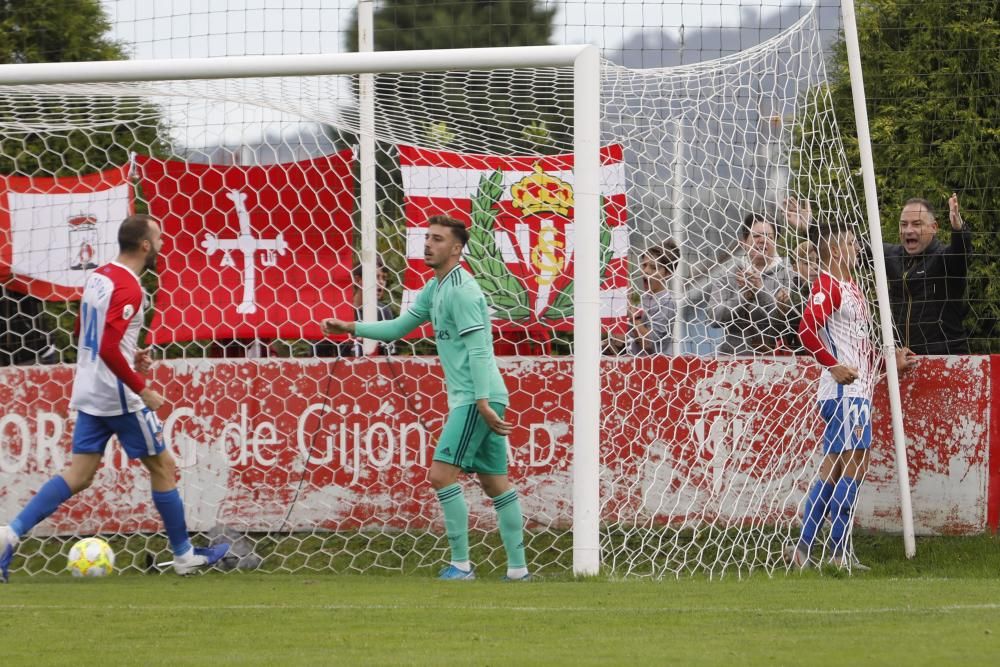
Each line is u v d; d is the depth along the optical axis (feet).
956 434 90.02
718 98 91.35
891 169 110.11
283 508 87.86
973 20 110.22
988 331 105.60
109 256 91.66
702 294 91.35
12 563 83.20
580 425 70.85
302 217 91.81
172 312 90.79
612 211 90.02
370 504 88.07
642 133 90.94
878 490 90.17
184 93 88.22
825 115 91.50
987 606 53.47
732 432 89.40
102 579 71.15
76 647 42.70
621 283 89.92
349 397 88.48
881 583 67.10
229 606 54.49
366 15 90.84
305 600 57.06
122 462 86.84
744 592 60.49
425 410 88.48
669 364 89.51
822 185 90.89
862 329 81.35
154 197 91.40
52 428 87.66
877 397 90.33
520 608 53.26
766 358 90.02
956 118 108.68
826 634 44.62
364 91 86.69
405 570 82.07
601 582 67.51
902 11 111.96
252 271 91.40
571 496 88.58
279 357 90.63
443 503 70.23
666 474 88.84
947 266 91.97
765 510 89.10
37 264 91.81
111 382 68.80
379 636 45.03
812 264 88.48
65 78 75.77
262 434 88.28
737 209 91.45
